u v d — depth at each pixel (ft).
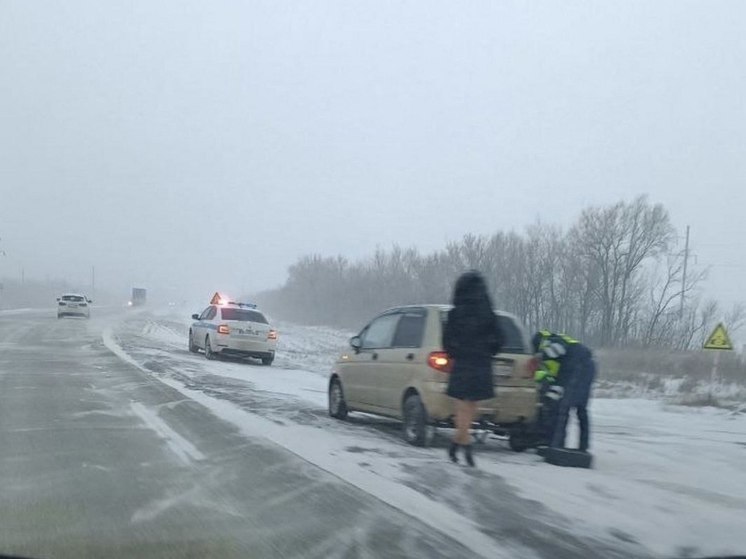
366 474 27.73
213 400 46.19
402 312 37.76
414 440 34.27
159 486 25.32
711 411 57.57
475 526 21.81
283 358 97.09
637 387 77.41
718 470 32.73
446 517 22.54
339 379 41.63
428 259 179.42
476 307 29.96
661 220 145.07
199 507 23.03
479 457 32.86
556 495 25.91
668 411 57.41
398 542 20.21
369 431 38.22
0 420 36.60
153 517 21.90
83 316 171.32
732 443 41.50
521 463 31.83
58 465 27.68
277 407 44.93
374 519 22.18
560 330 150.20
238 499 24.03
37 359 68.33
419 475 27.99
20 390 47.24
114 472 26.96
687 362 92.84
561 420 32.73
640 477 30.17
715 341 64.39
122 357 73.77
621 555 19.97
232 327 80.23
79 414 39.04
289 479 26.71
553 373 33.65
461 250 165.37
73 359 69.67
